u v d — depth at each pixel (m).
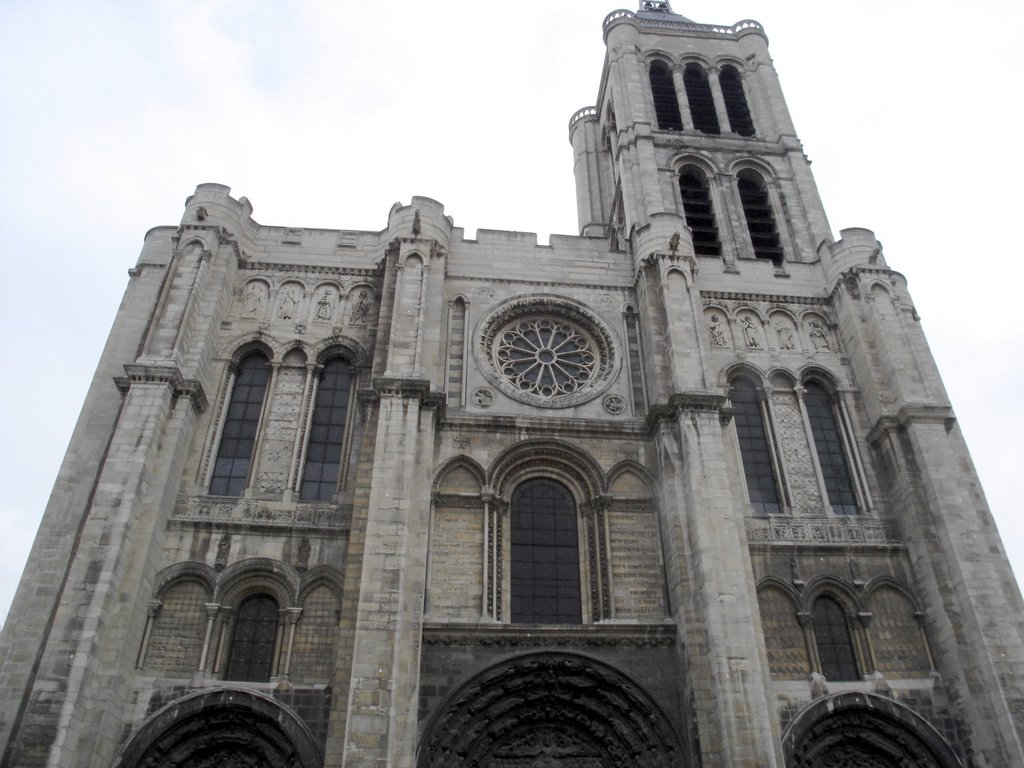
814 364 36.66
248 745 25.23
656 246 36.47
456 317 35.69
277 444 31.98
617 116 51.47
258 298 35.62
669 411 31.48
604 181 59.16
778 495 33.12
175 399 30.16
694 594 27.52
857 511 33.06
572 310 36.66
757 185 48.06
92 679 23.78
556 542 30.41
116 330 33.91
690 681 26.02
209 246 34.34
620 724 26.25
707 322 37.50
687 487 29.41
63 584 25.72
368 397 30.45
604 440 32.34
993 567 29.12
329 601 28.03
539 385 34.81
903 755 26.95
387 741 22.92
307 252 37.31
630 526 30.45
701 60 54.81
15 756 21.88
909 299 37.25
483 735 25.77
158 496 27.77
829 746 27.11
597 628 27.56
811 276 40.06
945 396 33.78
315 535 29.11
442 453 31.19
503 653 26.94
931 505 30.95
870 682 28.34
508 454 31.39
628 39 54.66
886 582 30.45
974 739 26.94
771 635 29.06
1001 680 26.75
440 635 26.95
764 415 35.28
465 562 29.08
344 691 24.50
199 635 26.88
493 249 38.06
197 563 27.94
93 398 31.73
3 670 25.05
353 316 35.66
